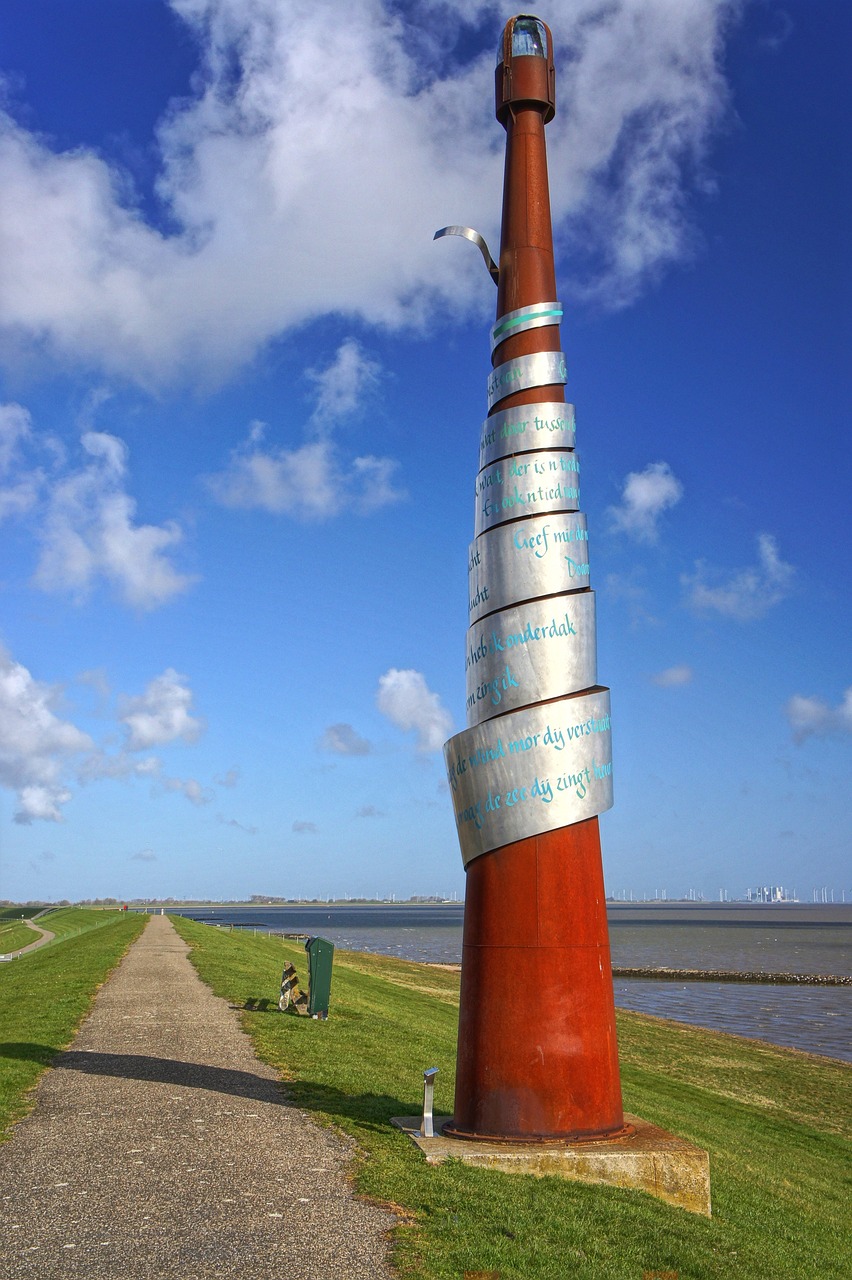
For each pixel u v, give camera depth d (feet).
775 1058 113.39
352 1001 86.43
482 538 39.27
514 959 35.83
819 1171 59.77
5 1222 25.95
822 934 559.38
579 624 38.04
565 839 36.60
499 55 42.01
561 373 39.78
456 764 38.45
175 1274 22.84
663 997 208.64
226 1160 31.73
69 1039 55.01
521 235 40.32
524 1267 24.77
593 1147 34.19
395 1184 29.99
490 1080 35.35
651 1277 26.25
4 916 474.08
